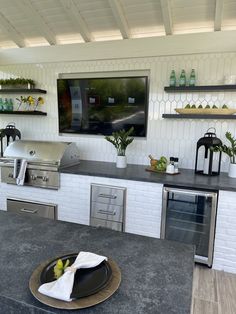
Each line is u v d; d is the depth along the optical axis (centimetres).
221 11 249
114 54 316
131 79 313
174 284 90
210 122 296
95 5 273
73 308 76
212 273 238
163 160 288
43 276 90
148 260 106
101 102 331
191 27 287
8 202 320
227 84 270
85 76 340
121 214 270
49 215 302
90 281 88
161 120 313
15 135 355
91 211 283
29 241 120
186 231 259
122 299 82
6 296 82
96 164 324
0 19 308
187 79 295
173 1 254
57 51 340
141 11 273
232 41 272
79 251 111
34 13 290
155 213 257
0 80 362
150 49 301
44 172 296
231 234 233
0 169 316
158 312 76
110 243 120
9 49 362
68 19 300
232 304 199
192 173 282
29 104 367
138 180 259
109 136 335
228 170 288
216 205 233
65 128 355
